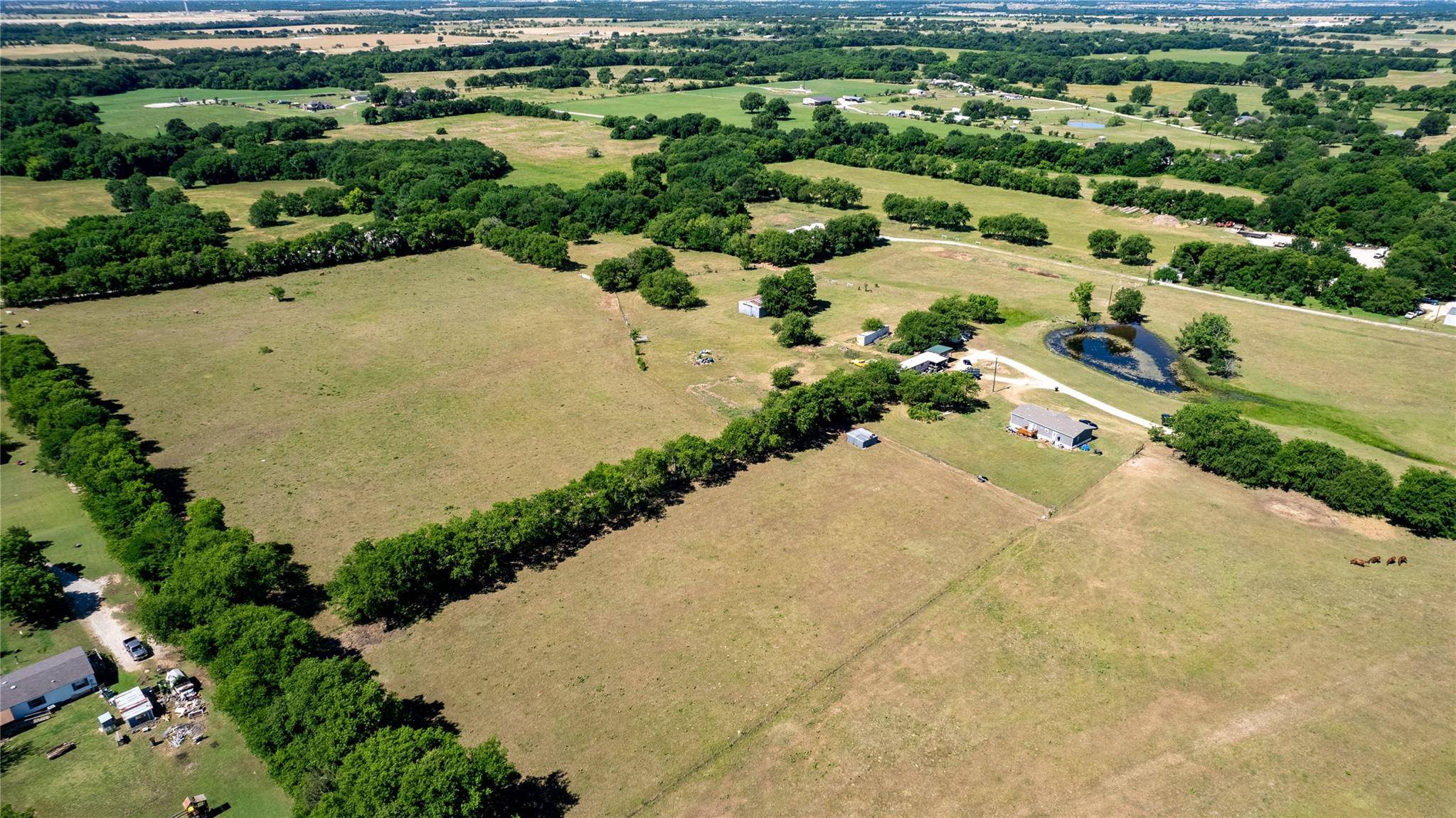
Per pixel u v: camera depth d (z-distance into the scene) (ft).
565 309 551.18
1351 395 425.69
